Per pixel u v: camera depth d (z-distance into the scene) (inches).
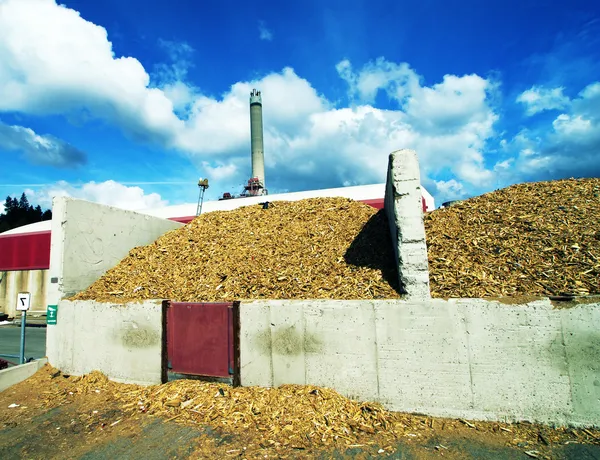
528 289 152.2
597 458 112.9
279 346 165.9
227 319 176.6
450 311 144.1
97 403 171.0
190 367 182.1
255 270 223.9
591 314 131.0
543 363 134.2
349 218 279.6
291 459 117.9
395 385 148.3
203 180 861.8
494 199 247.3
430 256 192.1
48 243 649.6
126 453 126.3
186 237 293.6
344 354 155.6
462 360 141.5
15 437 141.6
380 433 132.4
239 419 143.5
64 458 125.5
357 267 201.5
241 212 333.4
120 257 267.6
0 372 190.7
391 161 167.9
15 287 660.1
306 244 247.8
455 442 125.3
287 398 150.8
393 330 149.8
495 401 137.6
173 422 146.7
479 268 173.9
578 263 162.7
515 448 120.4
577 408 130.2
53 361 214.5
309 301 162.9
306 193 717.9
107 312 200.5
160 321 187.9
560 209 212.7
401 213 161.2
